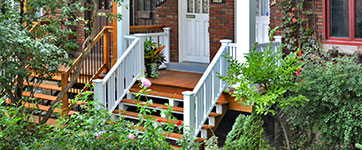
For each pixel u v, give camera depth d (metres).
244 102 8.44
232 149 8.38
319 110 8.53
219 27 11.95
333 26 10.23
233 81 8.51
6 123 6.68
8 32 8.16
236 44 10.34
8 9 9.02
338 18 10.14
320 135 8.62
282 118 9.52
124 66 11.04
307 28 10.48
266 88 8.49
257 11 11.97
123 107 11.02
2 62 8.73
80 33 13.39
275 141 9.57
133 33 12.51
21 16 9.37
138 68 11.29
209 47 12.20
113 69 10.67
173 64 12.74
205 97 9.85
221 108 10.25
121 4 10.77
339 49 10.12
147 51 11.48
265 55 8.45
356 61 9.54
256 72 8.30
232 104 10.36
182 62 12.92
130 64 11.12
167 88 11.03
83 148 6.57
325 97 8.23
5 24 8.48
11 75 9.06
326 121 8.30
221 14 11.87
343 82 8.13
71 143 6.61
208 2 12.45
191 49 12.85
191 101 9.40
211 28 12.09
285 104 8.08
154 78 11.51
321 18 10.33
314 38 10.42
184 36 12.91
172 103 10.54
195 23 12.71
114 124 6.89
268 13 11.77
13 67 8.62
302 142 8.92
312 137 9.05
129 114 10.60
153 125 6.77
